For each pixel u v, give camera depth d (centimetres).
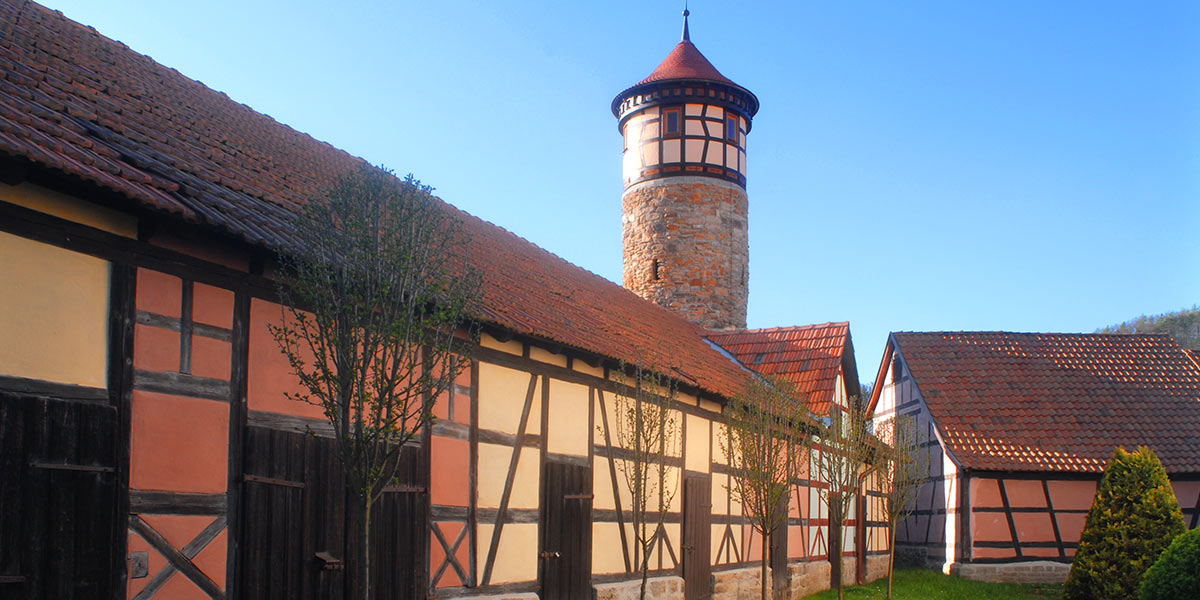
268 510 773
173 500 696
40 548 605
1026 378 2684
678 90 2805
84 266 654
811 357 2239
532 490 1141
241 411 762
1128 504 1758
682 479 1530
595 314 1609
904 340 2845
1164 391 2648
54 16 1119
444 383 718
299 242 795
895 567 2806
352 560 862
